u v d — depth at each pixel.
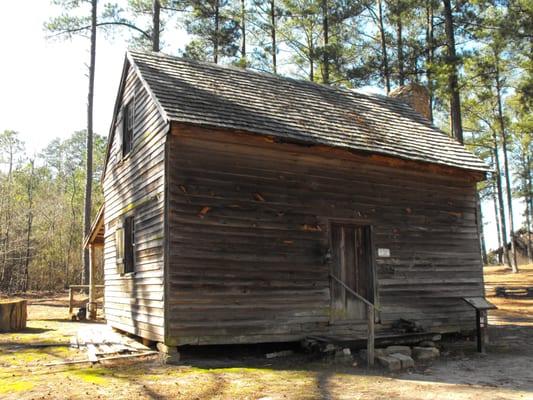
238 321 10.18
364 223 12.20
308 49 27.45
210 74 12.74
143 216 11.62
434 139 14.51
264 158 11.14
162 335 9.70
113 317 14.01
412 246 12.87
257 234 10.73
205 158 10.48
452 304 13.20
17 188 46.00
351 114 13.76
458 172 13.67
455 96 21.75
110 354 10.06
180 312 9.66
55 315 19.47
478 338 11.23
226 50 27.28
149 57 12.46
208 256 10.10
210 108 10.78
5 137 51.09
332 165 12.02
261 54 27.59
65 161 71.38
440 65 21.59
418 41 26.38
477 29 23.09
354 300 11.88
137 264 11.82
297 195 11.39
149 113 11.85
